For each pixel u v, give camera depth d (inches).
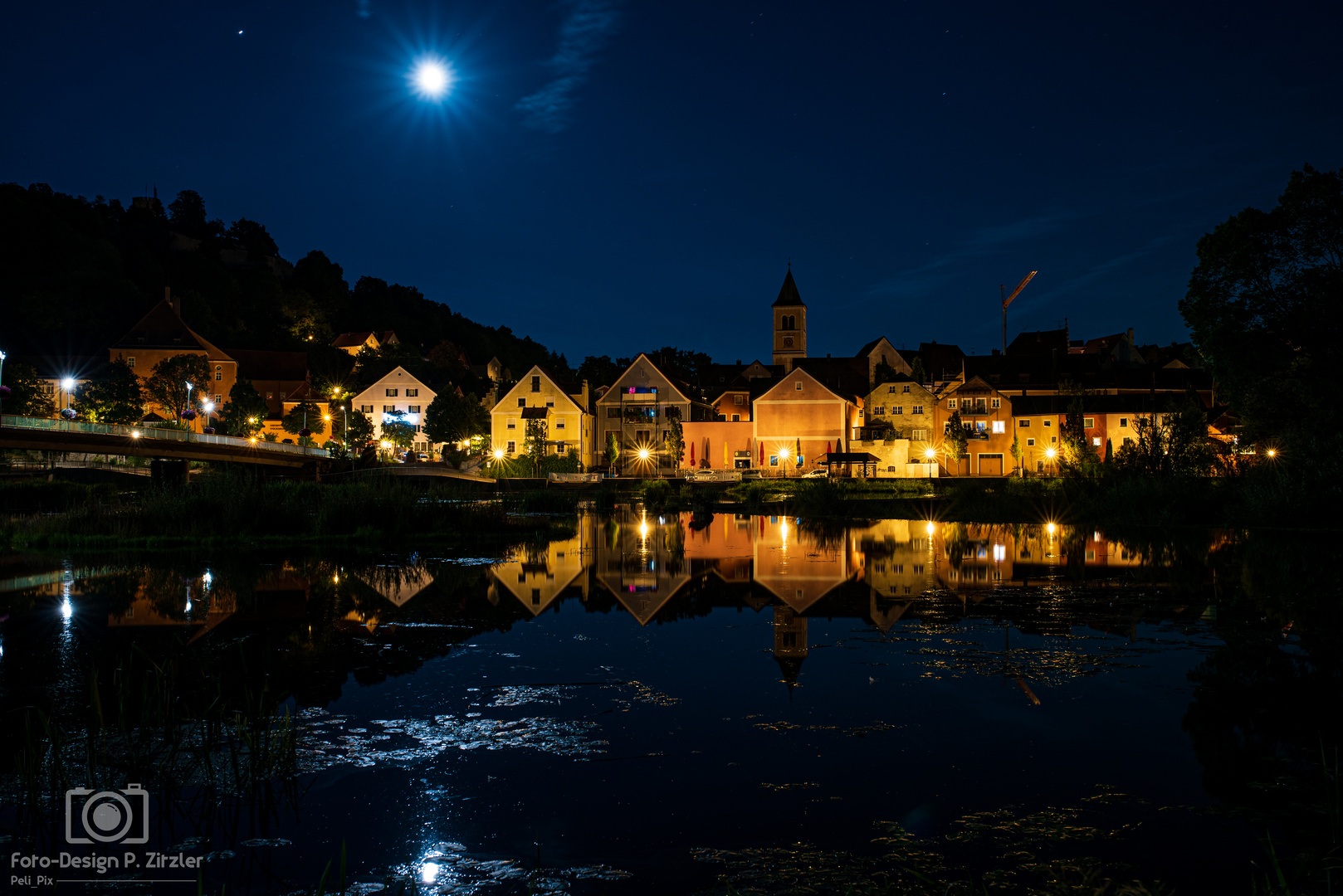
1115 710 367.2
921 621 572.4
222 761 309.7
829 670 441.4
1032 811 265.1
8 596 677.9
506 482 2947.8
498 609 630.5
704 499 2145.7
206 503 1153.4
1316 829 251.6
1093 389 3383.4
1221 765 301.4
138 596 684.1
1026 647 489.1
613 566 888.9
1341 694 390.3
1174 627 542.9
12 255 4731.8
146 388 3951.8
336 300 6875.0
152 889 224.7
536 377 3516.2
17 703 383.2
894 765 305.4
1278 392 1572.3
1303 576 769.6
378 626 562.6
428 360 5964.6
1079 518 1525.6
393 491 1252.5
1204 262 1786.4
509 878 227.3
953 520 1593.3
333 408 4271.7
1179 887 217.5
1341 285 1596.9
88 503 1310.3
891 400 3398.1
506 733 341.7
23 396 3444.9
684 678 427.8
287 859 240.4
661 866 232.2
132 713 368.8
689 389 3710.6
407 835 253.1
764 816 263.1
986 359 3809.1
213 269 5954.7
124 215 6540.4
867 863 232.7
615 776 297.1
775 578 788.0
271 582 762.2
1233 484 1465.3
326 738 336.5
